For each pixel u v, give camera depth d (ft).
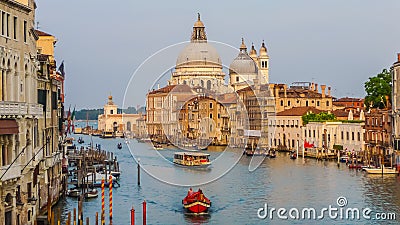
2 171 136.26
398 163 319.47
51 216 162.71
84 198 227.40
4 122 136.56
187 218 194.90
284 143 505.25
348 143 415.44
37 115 162.09
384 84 404.57
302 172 319.68
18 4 147.13
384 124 358.02
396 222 187.11
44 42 252.83
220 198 229.66
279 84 567.18
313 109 512.63
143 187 258.16
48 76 193.67
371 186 262.47
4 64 139.85
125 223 186.39
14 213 143.74
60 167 219.61
